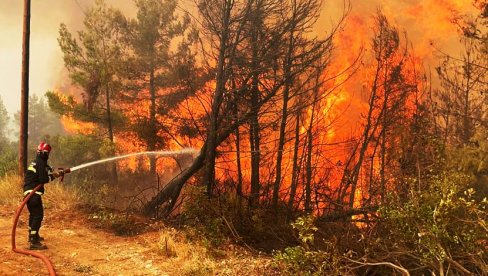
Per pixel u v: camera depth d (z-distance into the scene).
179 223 9.62
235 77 12.17
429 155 8.37
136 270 6.68
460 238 5.90
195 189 9.72
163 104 15.82
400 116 14.56
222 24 11.74
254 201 11.01
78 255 7.09
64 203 10.06
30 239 7.07
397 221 6.26
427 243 5.71
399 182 8.10
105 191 12.15
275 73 12.03
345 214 9.65
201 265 6.87
